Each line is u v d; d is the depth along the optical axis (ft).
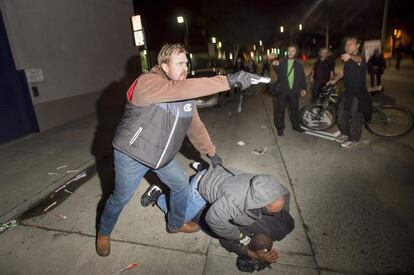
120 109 30.19
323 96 17.58
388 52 77.56
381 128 15.74
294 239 8.07
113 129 21.36
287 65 16.48
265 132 18.58
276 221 7.11
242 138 17.63
